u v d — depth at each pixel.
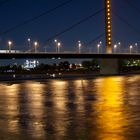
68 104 51.12
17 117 39.78
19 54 131.62
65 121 36.94
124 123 35.44
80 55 147.25
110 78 133.12
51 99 59.03
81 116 39.81
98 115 40.31
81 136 30.67
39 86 93.81
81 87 87.44
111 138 29.95
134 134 31.08
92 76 154.50
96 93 69.69
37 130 33.03
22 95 67.69
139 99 56.94
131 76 150.00
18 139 30.23
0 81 124.06
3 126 34.88
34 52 136.00
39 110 45.12
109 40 167.62
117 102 52.75
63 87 88.31
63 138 30.23
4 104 52.28
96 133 31.52
